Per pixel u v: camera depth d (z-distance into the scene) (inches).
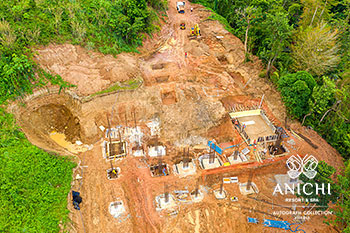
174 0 2839.6
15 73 1241.4
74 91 1375.5
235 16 2396.7
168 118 1409.9
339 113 1483.8
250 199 1131.9
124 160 1235.2
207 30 2301.9
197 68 1815.9
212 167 1242.0
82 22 1632.6
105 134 1339.8
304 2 2166.6
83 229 970.7
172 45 2047.2
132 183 1149.7
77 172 1154.7
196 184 1170.6
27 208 924.0
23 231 856.9
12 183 949.8
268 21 1633.9
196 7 2714.1
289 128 1483.8
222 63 1982.0
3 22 1316.4
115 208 1045.8
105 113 1387.8
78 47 1557.6
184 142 1347.2
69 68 1451.8
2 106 1187.3
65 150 1227.2
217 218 1056.8
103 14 1750.7
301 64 1692.9
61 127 1337.4
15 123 1162.6
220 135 1397.6
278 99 1601.9
